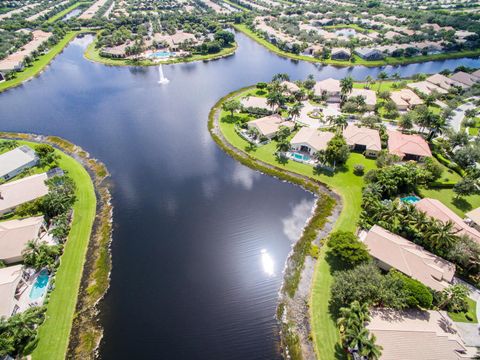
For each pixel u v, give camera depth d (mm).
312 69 175000
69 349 49438
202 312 56000
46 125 118500
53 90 149625
